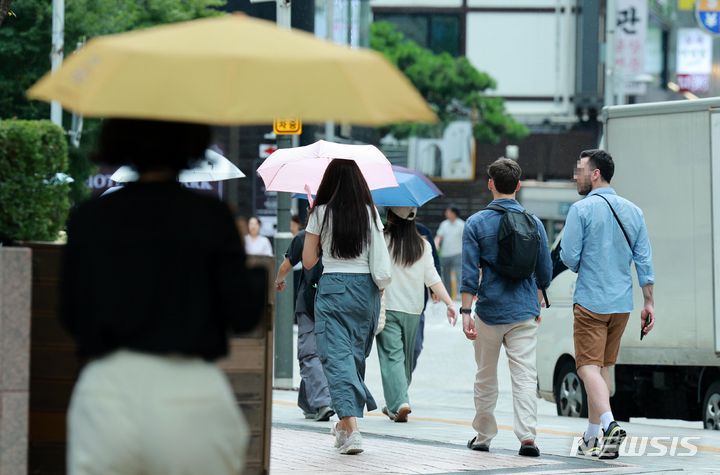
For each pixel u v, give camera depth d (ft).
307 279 112.68
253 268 39.88
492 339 88.02
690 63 486.38
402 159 513.86
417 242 111.86
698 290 117.08
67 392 54.44
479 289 88.38
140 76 37.70
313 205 86.79
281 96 37.81
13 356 51.01
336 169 86.28
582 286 88.12
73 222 39.88
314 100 38.01
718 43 245.65
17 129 54.65
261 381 61.57
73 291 39.50
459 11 554.46
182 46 38.68
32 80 237.86
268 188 108.78
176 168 40.60
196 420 38.34
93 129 226.38
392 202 110.93
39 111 240.12
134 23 261.03
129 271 38.83
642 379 125.29
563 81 549.13
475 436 97.55
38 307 54.29
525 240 86.17
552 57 551.18
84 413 38.40
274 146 295.48
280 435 99.66
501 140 528.63
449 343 231.91
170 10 263.90
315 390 112.47
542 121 546.67
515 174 87.97
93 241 39.27
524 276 86.69
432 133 508.53
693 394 123.65
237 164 303.89
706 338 116.57
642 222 88.63
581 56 543.39
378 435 100.53
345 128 313.12
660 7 563.07
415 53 485.15
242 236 40.22
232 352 60.90
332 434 99.96
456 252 367.45
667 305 118.83
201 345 38.81
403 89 39.91
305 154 106.11
